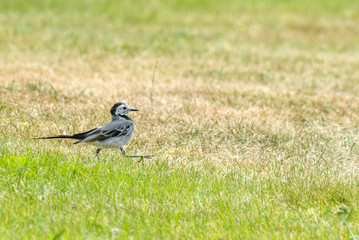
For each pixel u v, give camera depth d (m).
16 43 26.03
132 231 8.65
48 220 8.73
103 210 9.22
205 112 16.30
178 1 38.25
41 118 14.85
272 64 24.19
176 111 16.28
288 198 10.46
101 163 11.34
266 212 9.56
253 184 10.79
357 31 32.38
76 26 30.69
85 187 10.11
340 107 17.53
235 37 29.88
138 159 12.41
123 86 19.25
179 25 32.38
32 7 34.91
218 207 9.74
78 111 15.67
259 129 14.93
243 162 12.55
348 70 23.31
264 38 30.09
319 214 9.72
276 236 8.62
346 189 10.62
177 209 9.54
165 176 11.02
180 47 26.95
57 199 9.59
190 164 12.05
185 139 14.00
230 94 18.73
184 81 20.67
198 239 8.46
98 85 19.16
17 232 8.34
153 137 13.95
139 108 16.31
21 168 10.53
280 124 15.53
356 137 14.75
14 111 15.14
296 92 19.44
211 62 24.22
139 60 24.19
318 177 11.29
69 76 20.62
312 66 23.97
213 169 11.96
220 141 14.11
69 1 37.03
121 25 31.59
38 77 19.70
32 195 9.68
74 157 12.02
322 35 31.41
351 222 9.34
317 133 14.87
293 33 31.55
